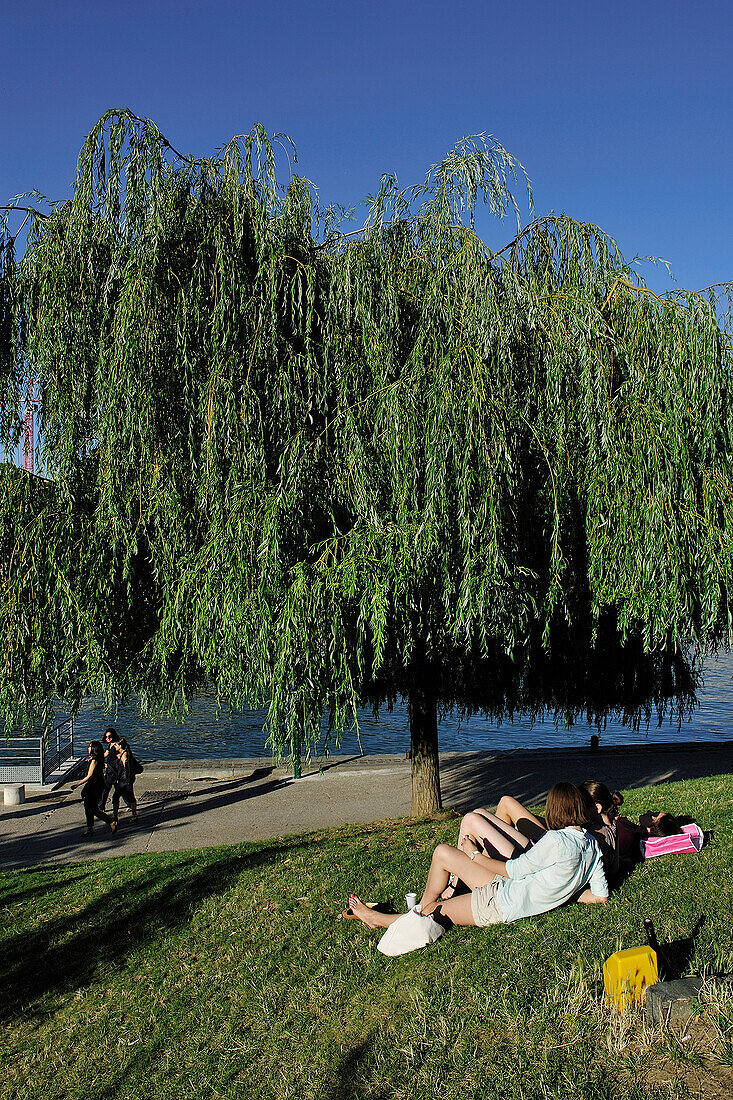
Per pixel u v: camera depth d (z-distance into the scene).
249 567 7.04
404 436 7.23
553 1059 4.10
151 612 8.71
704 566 7.36
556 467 7.64
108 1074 5.46
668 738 32.06
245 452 7.57
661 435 7.34
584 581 8.51
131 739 30.31
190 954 7.23
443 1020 4.68
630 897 5.97
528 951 5.23
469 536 6.83
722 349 7.82
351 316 8.29
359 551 6.96
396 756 22.31
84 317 8.22
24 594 8.22
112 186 8.12
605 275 9.05
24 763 20.30
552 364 7.69
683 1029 4.14
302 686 7.05
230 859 10.31
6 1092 5.56
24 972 7.67
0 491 8.46
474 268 7.70
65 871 11.57
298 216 8.58
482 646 7.24
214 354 7.77
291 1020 5.41
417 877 8.09
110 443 7.77
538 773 20.31
